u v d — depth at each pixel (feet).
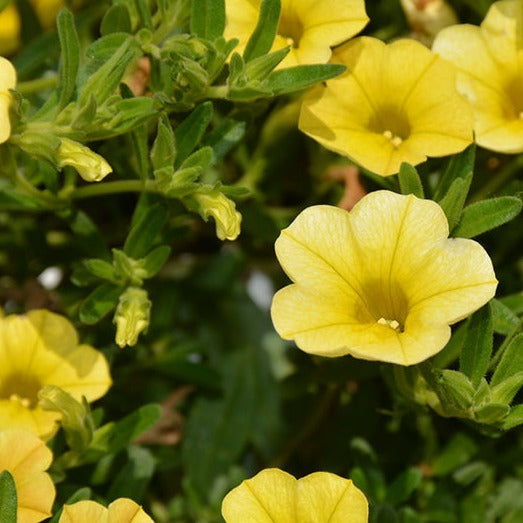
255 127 1.17
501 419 1.03
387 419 1.18
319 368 1.15
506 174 1.14
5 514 0.99
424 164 1.10
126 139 1.14
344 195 1.17
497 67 1.10
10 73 1.03
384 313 1.04
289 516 0.99
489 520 1.15
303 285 1.01
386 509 1.09
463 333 1.07
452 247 1.02
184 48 1.06
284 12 1.10
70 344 1.08
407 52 1.09
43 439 1.05
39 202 1.13
